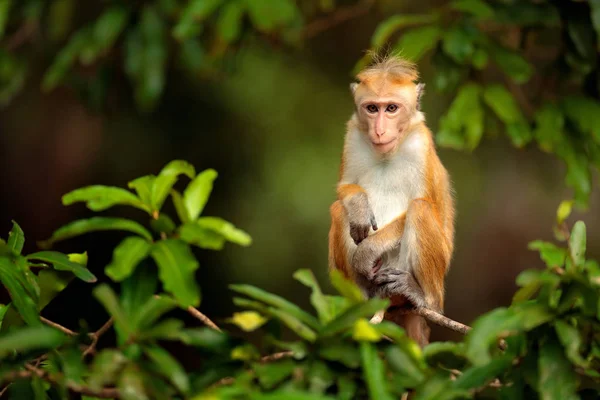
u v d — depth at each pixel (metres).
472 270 26.12
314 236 22.11
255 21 12.64
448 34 11.35
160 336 5.59
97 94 16.33
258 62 22.38
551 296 5.99
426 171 10.42
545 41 14.12
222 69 15.03
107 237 24.78
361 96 10.52
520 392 5.82
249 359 5.76
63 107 25.38
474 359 5.53
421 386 5.65
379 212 10.59
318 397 5.28
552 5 11.91
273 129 22.95
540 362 5.68
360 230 9.98
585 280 5.73
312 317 5.91
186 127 23.78
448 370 6.11
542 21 11.85
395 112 10.35
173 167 6.89
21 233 6.93
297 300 22.59
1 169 25.52
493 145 24.39
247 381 5.59
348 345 5.69
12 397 5.92
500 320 5.66
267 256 22.42
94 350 6.24
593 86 12.52
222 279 23.47
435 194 10.53
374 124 10.34
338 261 10.44
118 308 5.62
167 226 6.43
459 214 24.14
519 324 5.64
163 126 23.86
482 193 24.59
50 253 6.46
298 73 23.02
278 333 6.07
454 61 11.69
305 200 21.97
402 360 5.73
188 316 23.73
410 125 10.49
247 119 23.22
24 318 6.02
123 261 5.95
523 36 12.73
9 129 25.52
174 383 5.44
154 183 6.83
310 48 23.23
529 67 11.53
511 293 26.19
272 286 22.69
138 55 14.65
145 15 14.59
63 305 23.25
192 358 23.69
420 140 10.48
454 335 25.53
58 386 5.74
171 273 5.91
